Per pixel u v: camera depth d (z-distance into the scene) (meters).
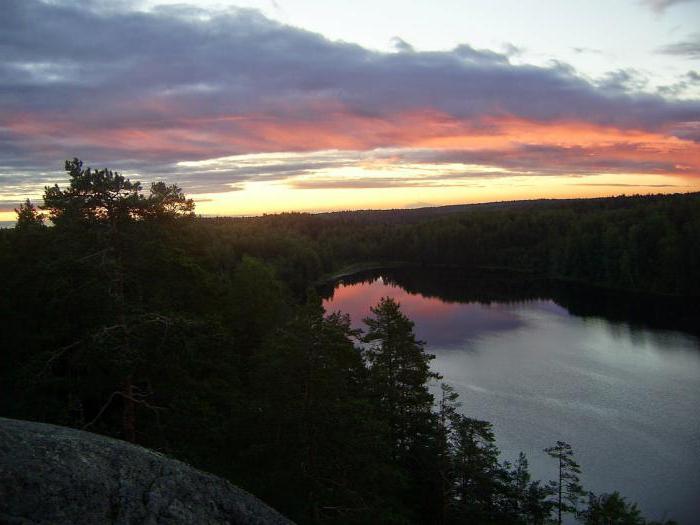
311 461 12.80
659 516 23.16
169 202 14.09
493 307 72.19
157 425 12.88
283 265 94.69
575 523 22.91
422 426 20.12
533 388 38.28
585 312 66.38
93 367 11.94
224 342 13.88
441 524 19.52
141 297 13.06
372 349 21.77
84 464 7.61
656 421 32.44
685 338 51.56
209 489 8.27
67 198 12.49
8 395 12.92
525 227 129.38
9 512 6.38
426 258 136.88
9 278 14.59
